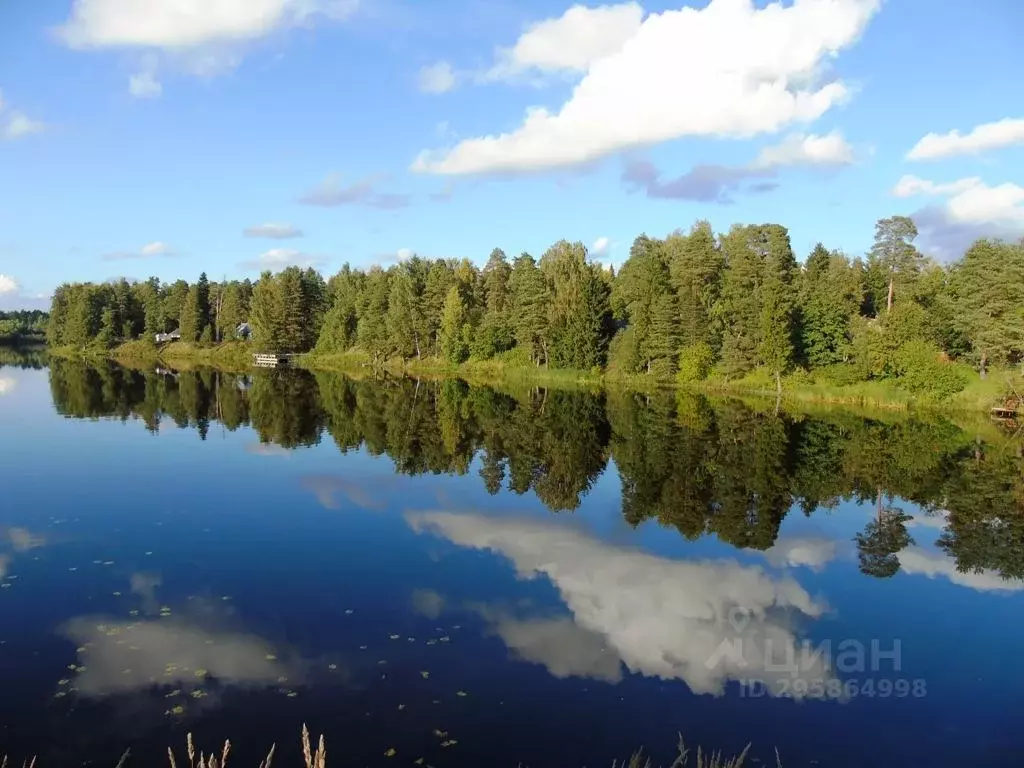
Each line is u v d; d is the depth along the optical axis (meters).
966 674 11.47
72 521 18.42
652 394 58.28
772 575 16.11
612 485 25.17
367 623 12.43
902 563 17.17
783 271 67.50
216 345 103.31
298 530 18.19
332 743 8.73
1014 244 54.12
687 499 23.33
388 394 54.16
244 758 8.37
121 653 10.98
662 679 10.79
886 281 74.31
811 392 55.19
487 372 78.19
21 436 31.38
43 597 13.20
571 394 57.59
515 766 8.39
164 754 8.43
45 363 81.94
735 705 10.16
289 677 10.38
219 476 24.30
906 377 51.81
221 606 13.02
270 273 104.38
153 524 18.33
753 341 61.69
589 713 9.70
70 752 8.46
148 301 108.12
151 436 32.12
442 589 14.27
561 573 15.55
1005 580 15.99
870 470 29.23
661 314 64.88
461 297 88.12
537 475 26.50
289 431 34.66
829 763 8.87
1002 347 50.22
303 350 99.75
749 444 34.47
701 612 13.64
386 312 88.56
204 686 10.04
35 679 10.13
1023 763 9.00
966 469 29.86
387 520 19.42
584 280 71.69
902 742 9.41
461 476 25.70
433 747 8.73
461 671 10.74
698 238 70.00
